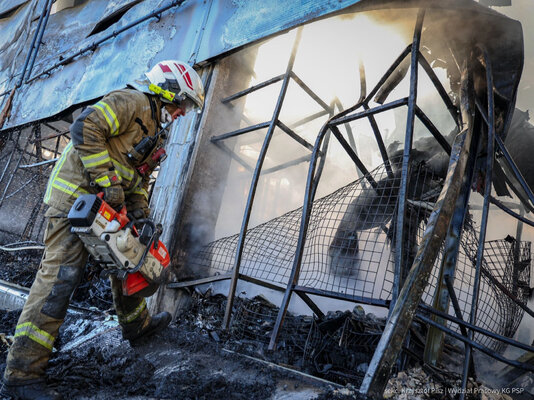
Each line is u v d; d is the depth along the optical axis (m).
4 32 8.03
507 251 4.00
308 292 2.60
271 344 2.58
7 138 7.12
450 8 2.73
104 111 1.86
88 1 6.36
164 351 2.45
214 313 3.34
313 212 3.41
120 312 2.34
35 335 1.75
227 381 2.02
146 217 2.38
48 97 6.05
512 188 3.81
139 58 4.74
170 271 3.51
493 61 2.94
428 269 2.07
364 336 2.73
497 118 2.97
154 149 2.24
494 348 3.15
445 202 2.26
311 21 3.14
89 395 1.83
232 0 3.91
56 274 1.83
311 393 1.86
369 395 1.71
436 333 2.47
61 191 1.90
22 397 1.70
